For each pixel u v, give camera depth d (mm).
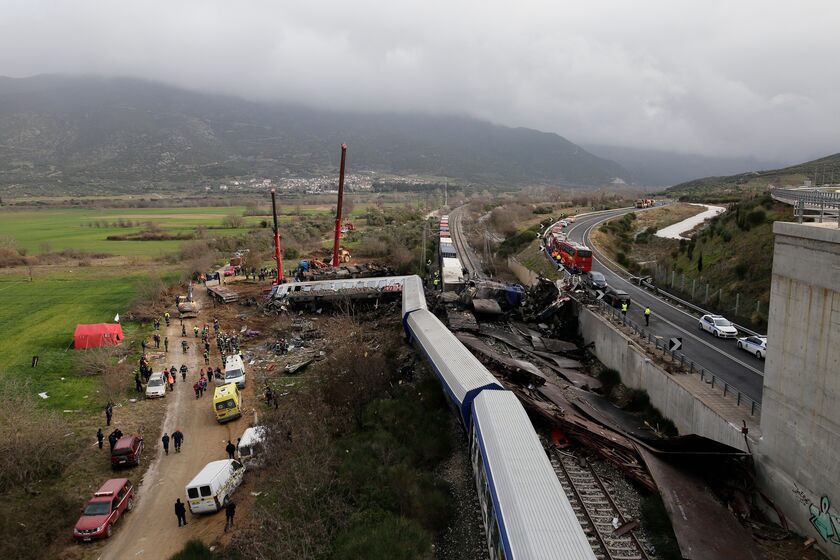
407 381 39906
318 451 28953
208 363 49500
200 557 23000
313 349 52375
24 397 37281
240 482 29656
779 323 22344
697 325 44781
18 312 66500
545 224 105125
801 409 21078
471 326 46469
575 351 46781
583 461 27359
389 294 65188
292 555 21328
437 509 25000
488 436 22500
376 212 161875
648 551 21125
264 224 142375
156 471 32000
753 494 23625
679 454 25625
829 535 19578
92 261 101812
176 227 150250
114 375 42750
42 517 26328
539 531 16156
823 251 19688
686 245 66125
